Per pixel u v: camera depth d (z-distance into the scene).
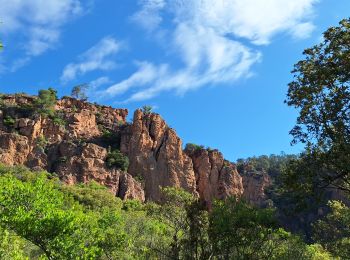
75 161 109.31
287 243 33.22
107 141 124.31
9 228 27.98
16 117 119.75
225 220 20.34
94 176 107.75
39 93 132.88
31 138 113.25
